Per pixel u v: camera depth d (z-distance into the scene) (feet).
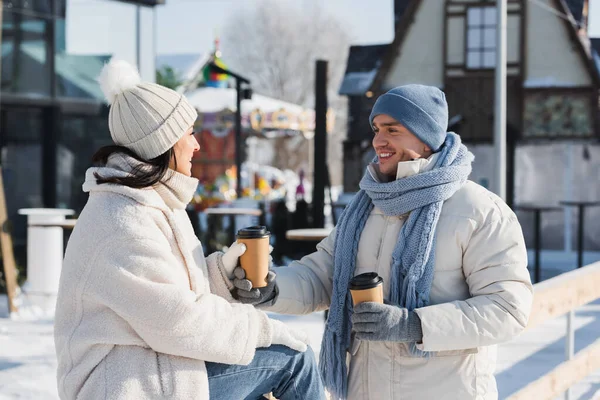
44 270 26.13
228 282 7.04
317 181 37.19
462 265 7.27
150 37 35.99
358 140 56.59
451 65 53.83
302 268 8.20
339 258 7.79
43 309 25.96
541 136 51.88
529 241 51.62
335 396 7.70
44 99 33.19
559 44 51.88
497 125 29.43
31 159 33.14
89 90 34.63
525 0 52.39
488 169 52.65
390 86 55.06
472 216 7.21
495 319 6.90
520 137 52.11
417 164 7.29
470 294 7.27
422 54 54.39
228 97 63.26
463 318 6.87
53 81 33.47
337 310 7.70
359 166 56.70
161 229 6.43
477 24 53.31
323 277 8.26
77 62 34.27
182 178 6.70
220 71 51.49
